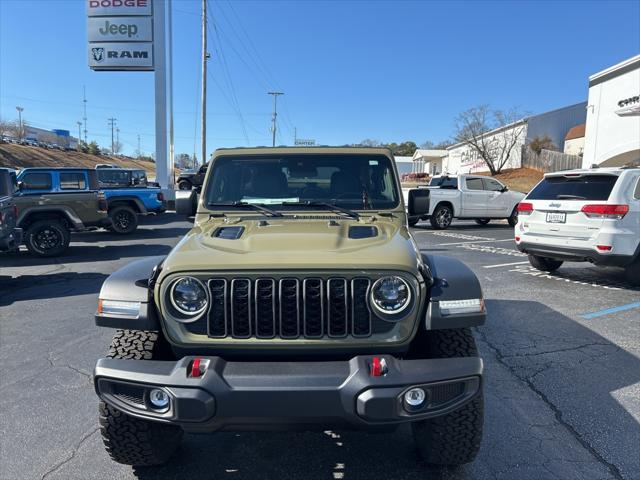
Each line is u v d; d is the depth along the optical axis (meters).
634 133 20.78
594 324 5.41
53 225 10.55
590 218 6.86
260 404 2.17
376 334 2.40
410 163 78.38
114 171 15.41
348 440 3.15
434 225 15.81
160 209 15.61
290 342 2.38
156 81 21.30
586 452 2.96
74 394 3.83
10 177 8.39
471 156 51.44
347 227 3.17
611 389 3.80
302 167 3.74
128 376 2.29
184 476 2.79
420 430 2.77
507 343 4.82
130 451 2.62
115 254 11.00
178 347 2.44
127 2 20.64
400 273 2.39
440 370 2.25
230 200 3.70
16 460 2.94
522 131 44.44
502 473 2.76
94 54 20.80
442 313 2.43
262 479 2.76
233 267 2.38
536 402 3.59
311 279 2.38
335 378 2.18
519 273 8.27
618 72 21.66
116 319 2.49
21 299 6.84
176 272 2.41
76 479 2.76
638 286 7.18
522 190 33.06
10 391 3.88
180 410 2.20
